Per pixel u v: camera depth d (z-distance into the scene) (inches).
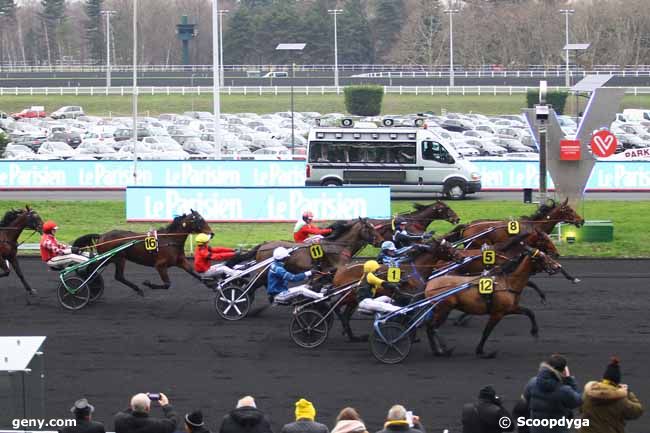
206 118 3282.5
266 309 925.2
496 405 514.0
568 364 737.6
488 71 4192.9
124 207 1529.3
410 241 897.5
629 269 1115.9
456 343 804.6
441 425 608.4
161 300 965.8
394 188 1648.6
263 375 716.0
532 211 1438.2
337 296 794.2
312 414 491.5
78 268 909.2
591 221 1267.2
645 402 651.5
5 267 967.6
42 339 514.6
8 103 3656.5
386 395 667.4
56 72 4416.8
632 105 3570.4
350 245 887.7
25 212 962.1
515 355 765.3
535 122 1196.5
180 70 4434.1
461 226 979.9
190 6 6269.7
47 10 6171.3
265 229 1304.1
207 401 658.8
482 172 1748.3
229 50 5324.8
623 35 4475.9
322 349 785.6
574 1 5777.6
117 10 5871.1
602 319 879.7
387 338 742.5
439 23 4822.8
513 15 4813.0
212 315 903.7
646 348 781.9
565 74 3878.0
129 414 491.2
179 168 1651.1
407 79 3976.4
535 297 973.8
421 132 1652.3
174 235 918.4
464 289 749.3
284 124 3137.3
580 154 1203.2
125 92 3725.4
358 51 5310.0
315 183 1646.2
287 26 5275.6
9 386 487.2
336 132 1649.9
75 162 1764.3
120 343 804.6
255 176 1631.4
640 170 1710.1
